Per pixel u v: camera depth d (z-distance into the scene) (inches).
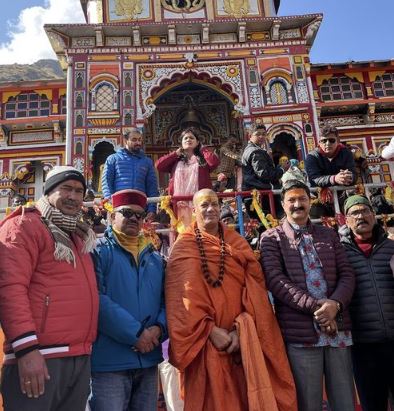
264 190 217.3
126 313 123.0
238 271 136.9
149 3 528.7
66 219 117.2
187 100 557.3
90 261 121.6
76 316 109.3
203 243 139.7
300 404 128.5
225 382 124.0
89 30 492.4
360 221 148.7
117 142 468.8
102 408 119.0
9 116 548.1
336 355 130.7
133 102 482.6
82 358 110.5
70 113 474.3
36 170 552.7
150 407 125.6
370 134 558.3
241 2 535.2
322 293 135.0
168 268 137.6
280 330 135.3
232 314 131.5
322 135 221.8
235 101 494.6
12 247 105.7
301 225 146.3
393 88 565.0
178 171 224.5
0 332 143.2
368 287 141.6
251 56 503.5
